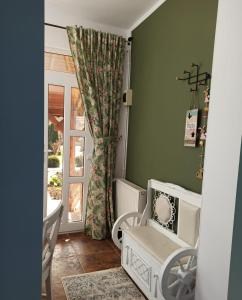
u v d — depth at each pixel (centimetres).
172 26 233
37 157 53
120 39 304
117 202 315
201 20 196
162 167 249
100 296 198
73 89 308
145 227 238
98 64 295
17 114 51
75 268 238
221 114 131
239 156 121
